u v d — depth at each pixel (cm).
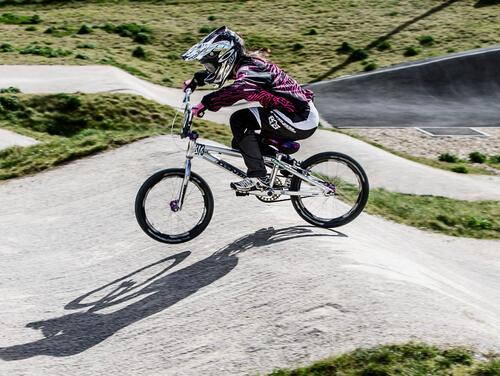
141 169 1001
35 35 2731
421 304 534
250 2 3456
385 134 1992
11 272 709
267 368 474
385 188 1291
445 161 1752
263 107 636
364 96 2383
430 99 2403
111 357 520
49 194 972
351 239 685
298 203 697
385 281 571
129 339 541
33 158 1143
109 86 1888
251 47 2808
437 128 2081
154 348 523
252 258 633
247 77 615
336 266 593
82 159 1116
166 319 561
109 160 1077
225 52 615
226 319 543
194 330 537
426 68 2584
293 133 638
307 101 643
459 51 2742
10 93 1745
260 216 734
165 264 667
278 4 3416
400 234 928
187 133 639
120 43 2744
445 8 3278
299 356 480
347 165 685
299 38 2928
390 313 512
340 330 498
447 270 789
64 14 3222
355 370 454
